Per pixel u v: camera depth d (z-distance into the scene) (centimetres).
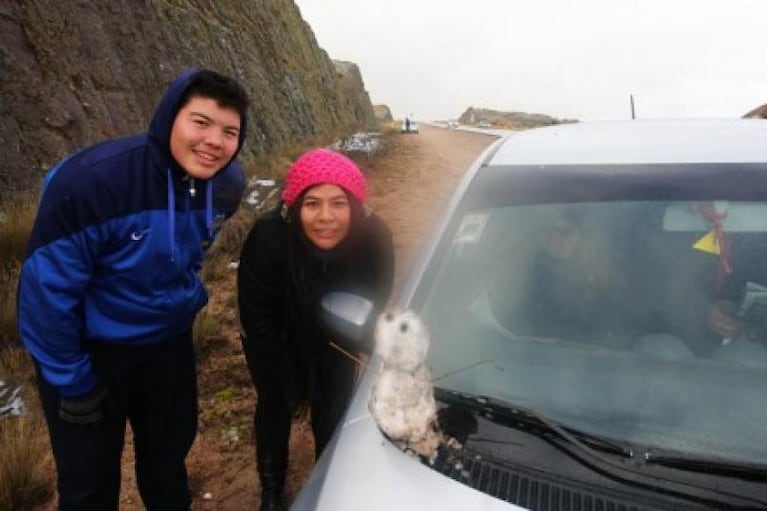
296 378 173
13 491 205
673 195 138
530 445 101
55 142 579
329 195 144
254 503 210
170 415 163
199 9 1202
